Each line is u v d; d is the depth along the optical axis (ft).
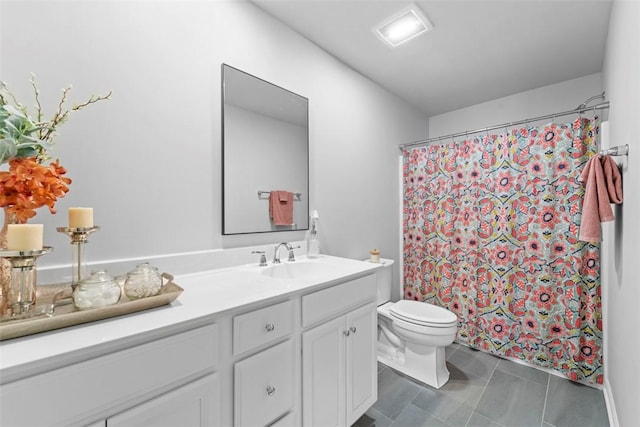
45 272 3.11
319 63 6.51
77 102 3.38
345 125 7.22
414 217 8.82
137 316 2.61
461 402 5.44
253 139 5.13
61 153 3.27
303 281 3.96
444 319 5.90
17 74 3.04
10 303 2.31
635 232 3.43
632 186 3.64
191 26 4.37
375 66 7.39
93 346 2.08
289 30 5.84
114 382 2.20
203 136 4.48
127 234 3.73
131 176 3.76
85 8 3.45
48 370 1.94
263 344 3.27
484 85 8.50
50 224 3.21
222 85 4.69
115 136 3.63
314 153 6.38
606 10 5.32
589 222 4.20
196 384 2.69
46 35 3.20
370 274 5.00
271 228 5.41
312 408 3.84
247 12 5.10
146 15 3.93
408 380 6.20
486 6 5.28
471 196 7.51
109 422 2.18
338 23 5.74
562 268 6.23
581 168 5.99
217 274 4.35
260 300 3.18
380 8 5.34
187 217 4.29
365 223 7.84
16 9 3.04
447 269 7.93
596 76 7.75
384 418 5.03
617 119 4.82
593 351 5.84
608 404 5.21
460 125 10.30
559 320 6.28
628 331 3.83
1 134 2.37
